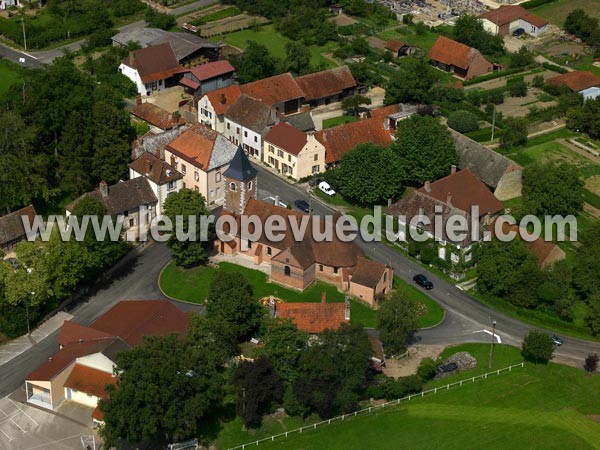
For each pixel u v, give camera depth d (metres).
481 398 154.88
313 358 145.62
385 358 162.62
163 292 179.38
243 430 147.12
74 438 143.75
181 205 181.00
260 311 165.00
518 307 178.62
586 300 180.88
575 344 170.00
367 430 147.38
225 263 187.62
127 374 136.25
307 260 178.38
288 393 150.12
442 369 159.75
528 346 161.50
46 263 167.88
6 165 194.00
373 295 174.62
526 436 147.12
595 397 156.62
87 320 170.88
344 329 148.38
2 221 187.38
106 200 191.62
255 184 195.88
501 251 181.62
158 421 135.88
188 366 138.50
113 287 180.38
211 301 161.88
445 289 183.25
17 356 161.75
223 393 149.50
